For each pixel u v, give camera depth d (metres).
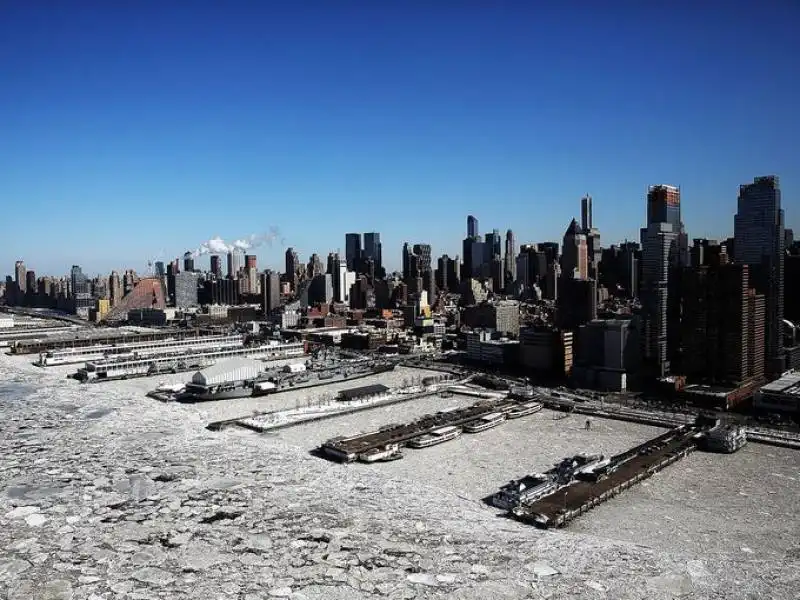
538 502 122.31
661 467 148.25
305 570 52.31
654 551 71.75
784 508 123.00
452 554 58.41
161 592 47.84
